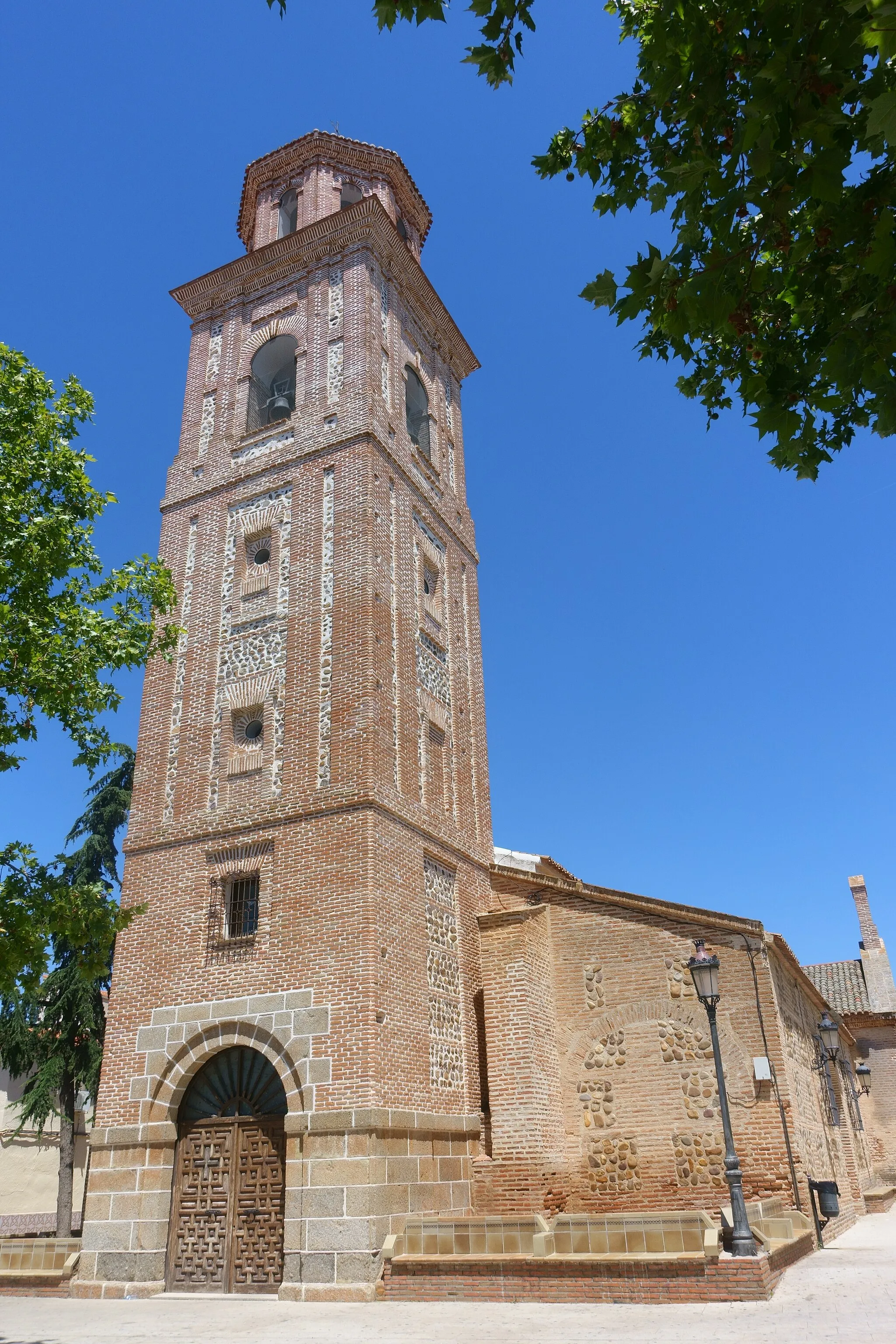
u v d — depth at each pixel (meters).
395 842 18.17
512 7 6.24
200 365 25.47
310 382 23.11
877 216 5.27
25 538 13.43
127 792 27.92
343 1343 10.71
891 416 5.65
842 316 5.73
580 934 19.92
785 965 20.44
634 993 18.95
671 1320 10.91
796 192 5.07
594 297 5.72
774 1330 9.93
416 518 23.38
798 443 6.23
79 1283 16.19
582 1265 12.89
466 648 24.50
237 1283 15.64
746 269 5.78
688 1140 17.52
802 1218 16.20
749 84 5.70
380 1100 15.55
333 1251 14.63
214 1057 17.34
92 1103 33.16
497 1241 14.09
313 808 18.11
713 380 7.48
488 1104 19.02
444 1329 11.25
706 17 5.62
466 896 20.70
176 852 19.27
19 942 13.01
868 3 4.18
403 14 6.18
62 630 14.34
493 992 18.94
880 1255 15.93
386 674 19.89
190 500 23.42
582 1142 18.31
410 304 26.19
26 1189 30.92
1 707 13.74
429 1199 16.17
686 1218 13.41
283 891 17.72
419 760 20.52
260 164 27.94
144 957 18.55
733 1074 17.56
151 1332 12.03
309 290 24.42
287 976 16.94
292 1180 15.38
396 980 16.95
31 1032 24.91
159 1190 16.50
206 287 26.05
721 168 5.44
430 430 25.98
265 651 20.45
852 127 4.98
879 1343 9.03
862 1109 37.41
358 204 24.03
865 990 40.94
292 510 21.73
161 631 21.78
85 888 14.20
